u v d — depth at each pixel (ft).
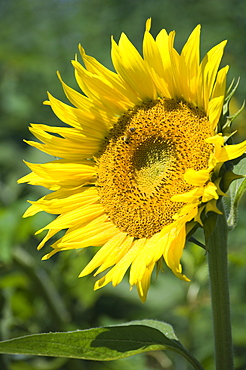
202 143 3.59
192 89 3.61
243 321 5.06
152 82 3.70
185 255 4.94
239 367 4.77
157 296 5.10
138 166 3.72
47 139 3.79
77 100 3.78
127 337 3.54
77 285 4.96
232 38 6.89
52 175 3.78
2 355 4.67
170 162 3.65
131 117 3.76
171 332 3.67
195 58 3.55
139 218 3.67
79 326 5.12
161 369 5.00
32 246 5.39
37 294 4.97
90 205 3.77
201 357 4.85
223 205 3.56
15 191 5.79
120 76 3.73
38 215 4.76
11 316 4.96
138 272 3.50
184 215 3.44
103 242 3.71
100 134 3.81
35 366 4.74
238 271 5.56
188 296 4.94
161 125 3.67
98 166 3.80
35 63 8.27
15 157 6.95
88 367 4.90
